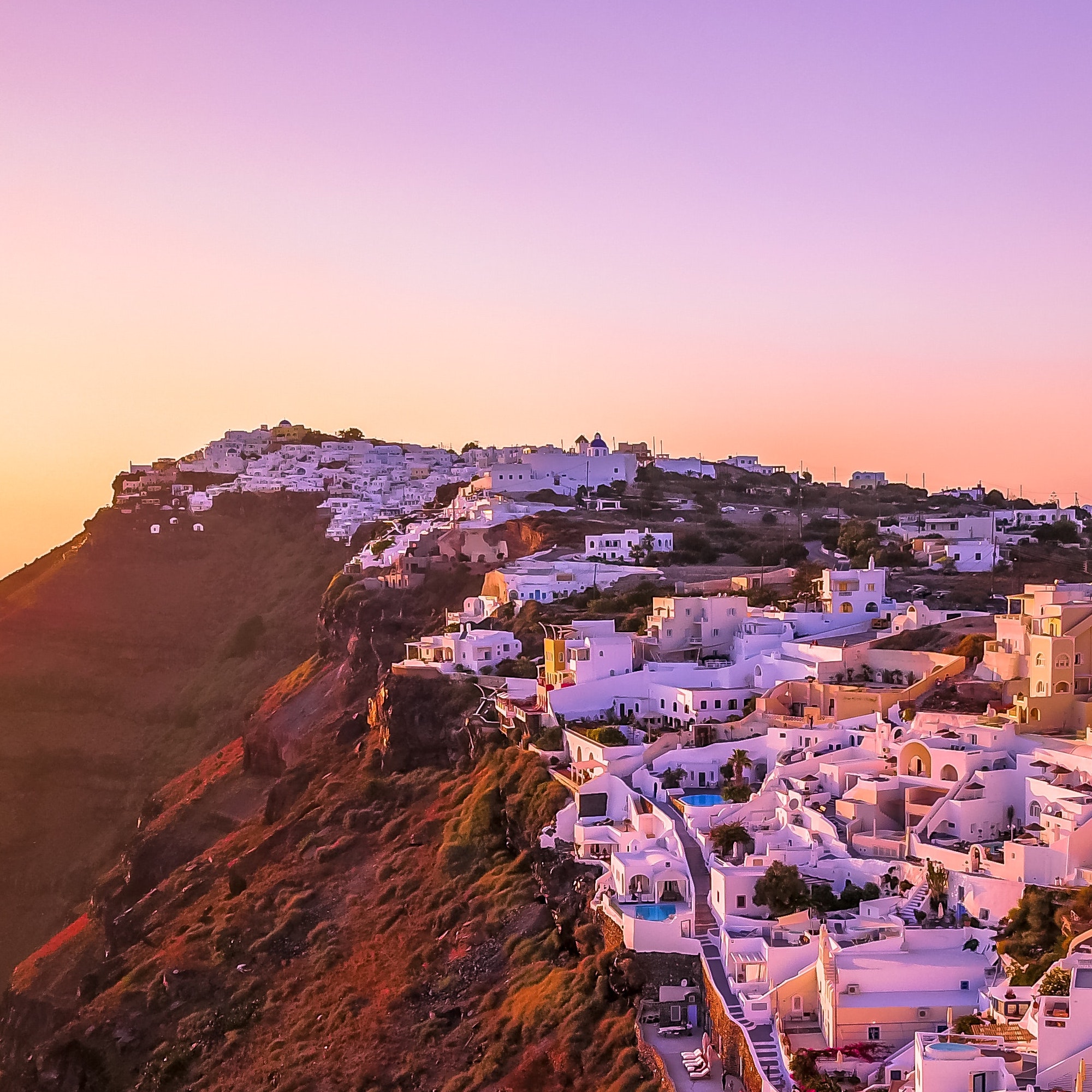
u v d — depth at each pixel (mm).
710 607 136625
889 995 66188
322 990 105188
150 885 165125
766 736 106812
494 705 132000
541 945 93125
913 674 116250
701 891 84500
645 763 108062
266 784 176375
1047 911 69250
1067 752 86312
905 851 82312
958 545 176625
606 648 125750
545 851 102000
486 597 172500
